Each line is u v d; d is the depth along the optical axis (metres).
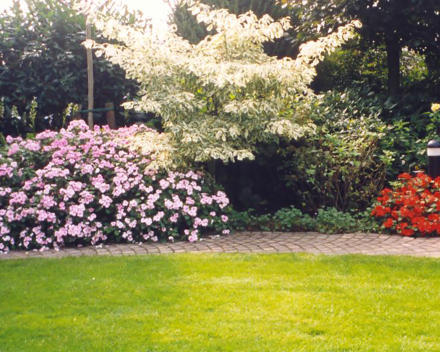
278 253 5.87
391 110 9.13
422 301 4.20
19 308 4.17
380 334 3.60
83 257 5.81
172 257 5.70
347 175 7.70
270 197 8.73
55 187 6.66
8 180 6.93
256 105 7.12
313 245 6.27
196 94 7.48
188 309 4.11
